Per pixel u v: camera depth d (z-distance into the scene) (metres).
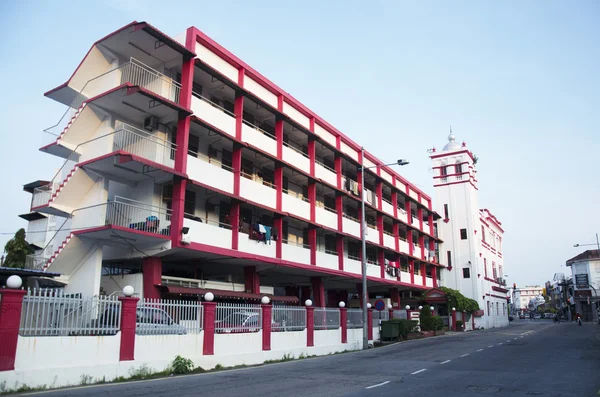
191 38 22.77
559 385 12.25
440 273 53.59
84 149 22.27
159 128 22.31
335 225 33.53
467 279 52.56
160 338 15.73
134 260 22.03
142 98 20.33
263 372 16.06
